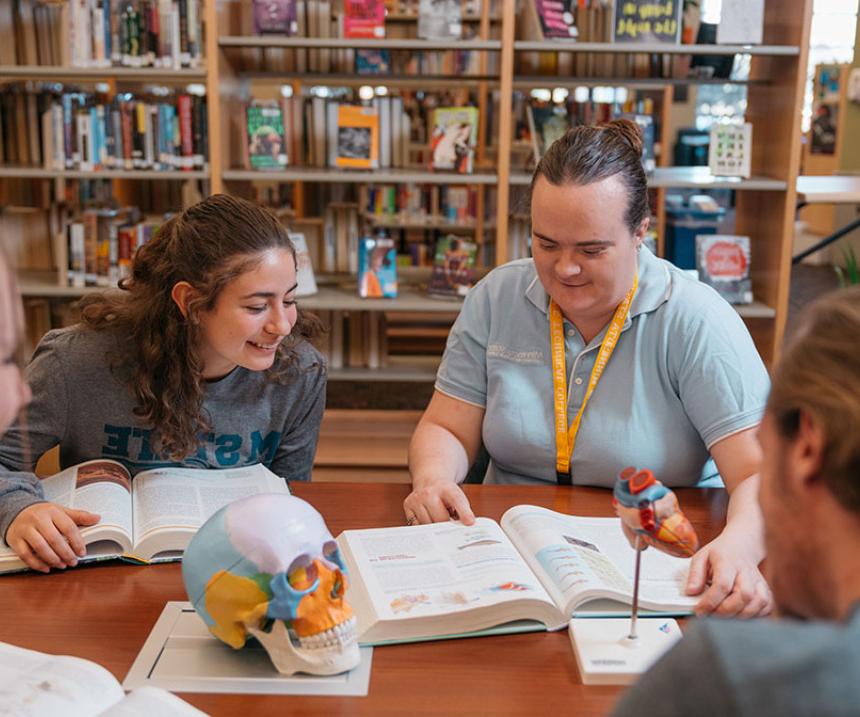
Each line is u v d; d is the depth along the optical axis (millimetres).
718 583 1360
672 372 1818
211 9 3639
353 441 4137
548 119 3965
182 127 3850
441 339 5453
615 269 1692
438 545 1507
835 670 542
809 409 652
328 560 1229
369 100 4102
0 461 1703
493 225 4461
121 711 1016
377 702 1159
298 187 5895
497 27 6078
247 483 1728
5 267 869
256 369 1716
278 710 1141
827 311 683
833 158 9148
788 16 3828
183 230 1677
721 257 4059
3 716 1011
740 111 12164
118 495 1639
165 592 1430
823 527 663
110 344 1799
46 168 3889
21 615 1357
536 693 1185
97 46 3801
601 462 1842
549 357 1896
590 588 1350
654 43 3750
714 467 1943
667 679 583
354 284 4203
